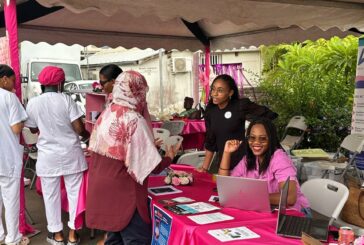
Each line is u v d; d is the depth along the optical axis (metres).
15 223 3.71
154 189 2.88
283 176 2.54
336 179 4.80
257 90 8.29
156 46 8.06
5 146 3.58
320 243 1.75
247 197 2.32
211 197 2.67
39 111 3.61
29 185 6.11
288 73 7.98
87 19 6.52
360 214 3.10
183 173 3.12
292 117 7.11
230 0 4.18
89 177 2.50
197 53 9.28
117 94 2.44
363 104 5.48
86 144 4.32
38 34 6.80
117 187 2.40
